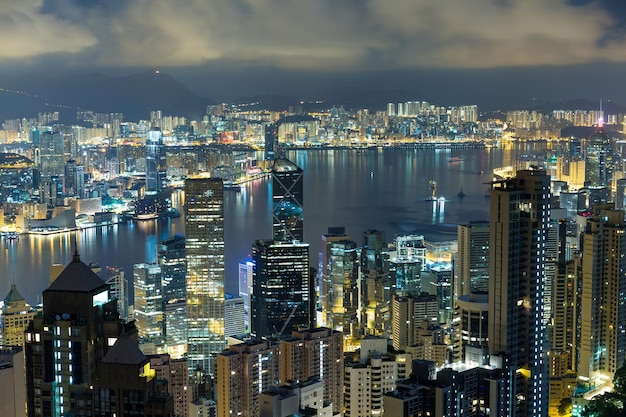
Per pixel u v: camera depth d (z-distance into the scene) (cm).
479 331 13288
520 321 13212
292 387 13788
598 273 15812
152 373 7750
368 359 15188
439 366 12381
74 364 8881
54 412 8906
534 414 13400
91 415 7550
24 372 9550
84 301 8875
